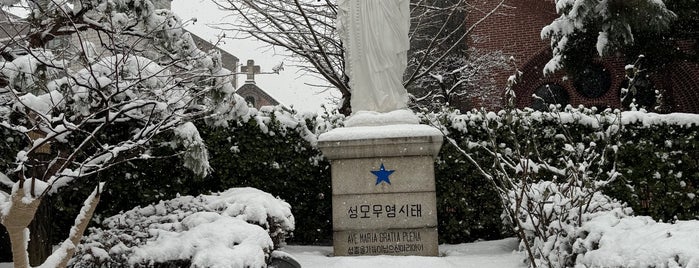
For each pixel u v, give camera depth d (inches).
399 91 359.9
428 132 331.6
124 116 270.4
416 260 302.4
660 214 413.4
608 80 752.3
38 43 262.8
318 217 426.0
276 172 414.3
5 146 345.7
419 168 334.6
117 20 265.3
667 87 719.1
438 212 422.9
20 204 172.7
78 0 258.8
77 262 240.1
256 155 411.5
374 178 335.6
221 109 286.8
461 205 418.6
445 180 422.0
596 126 418.6
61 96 238.2
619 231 240.8
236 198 286.0
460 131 423.5
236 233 242.4
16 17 277.3
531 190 287.6
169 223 269.1
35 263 274.8
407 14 361.7
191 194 398.0
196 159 302.5
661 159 415.2
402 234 331.0
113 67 258.4
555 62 587.8
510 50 767.1
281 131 418.3
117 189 382.0
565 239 265.7
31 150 184.4
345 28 366.6
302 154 419.8
